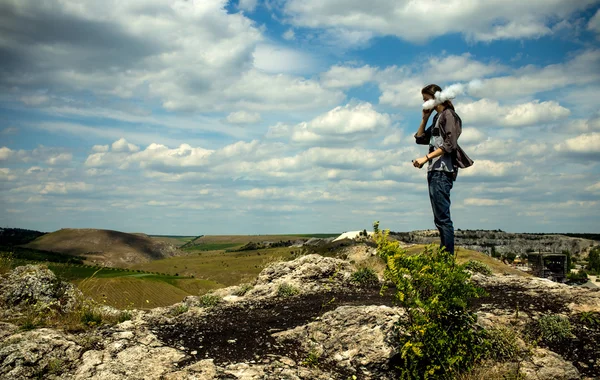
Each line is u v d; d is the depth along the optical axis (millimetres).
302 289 10492
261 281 11836
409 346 5516
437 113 7168
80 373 5543
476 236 131750
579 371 5750
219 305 9258
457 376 5523
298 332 7066
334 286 10719
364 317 7031
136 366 5660
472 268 10469
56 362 5711
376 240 6332
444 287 5676
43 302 8203
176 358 5934
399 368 5688
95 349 6109
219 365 5812
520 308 7344
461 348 5734
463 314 5895
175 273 175375
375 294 9625
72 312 8180
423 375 5703
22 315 8242
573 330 6539
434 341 5605
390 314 6926
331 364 6148
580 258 135750
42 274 9500
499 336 6074
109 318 8172
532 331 6613
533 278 9414
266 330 7254
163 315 8781
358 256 14766
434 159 7082
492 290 8523
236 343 6648
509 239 134375
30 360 5703
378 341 6305
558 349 6238
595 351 6051
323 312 8078
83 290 9516
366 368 6000
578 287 8211
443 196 6977
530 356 5898
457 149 7059
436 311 5621
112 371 5527
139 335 6652
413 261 5949
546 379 5477
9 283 9305
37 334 6270
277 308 8672
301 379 5523
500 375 5441
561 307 7242
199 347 6430
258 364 5879
